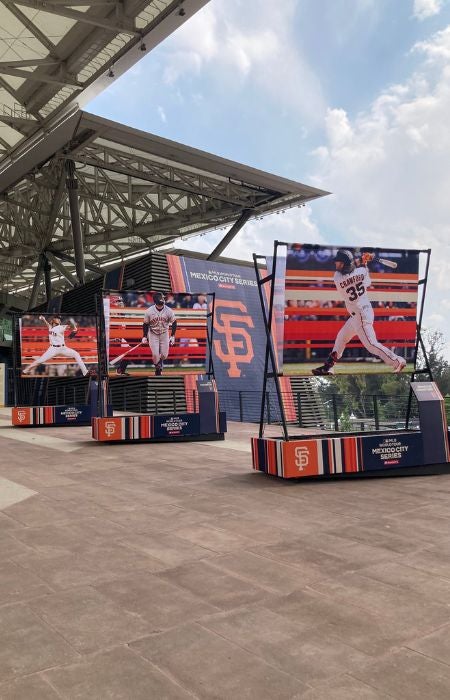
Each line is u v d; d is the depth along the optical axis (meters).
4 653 3.18
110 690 2.79
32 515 6.52
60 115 31.28
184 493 7.71
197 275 30.55
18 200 49.03
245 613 3.69
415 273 9.82
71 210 37.88
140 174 40.69
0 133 35.19
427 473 8.99
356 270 9.51
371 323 9.58
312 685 2.81
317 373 9.32
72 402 32.88
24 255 55.03
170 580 4.32
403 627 3.44
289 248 9.23
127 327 14.87
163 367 15.07
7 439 15.93
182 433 14.58
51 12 21.36
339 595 3.97
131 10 22.45
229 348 30.34
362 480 8.55
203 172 42.38
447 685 2.79
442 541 5.23
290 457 8.36
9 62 25.30
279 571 4.49
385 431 9.48
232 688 2.79
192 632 3.42
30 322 19.02
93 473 9.60
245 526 5.91
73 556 4.96
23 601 3.94
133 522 6.15
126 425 14.20
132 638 3.35
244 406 29.53
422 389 9.18
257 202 46.00
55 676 2.92
